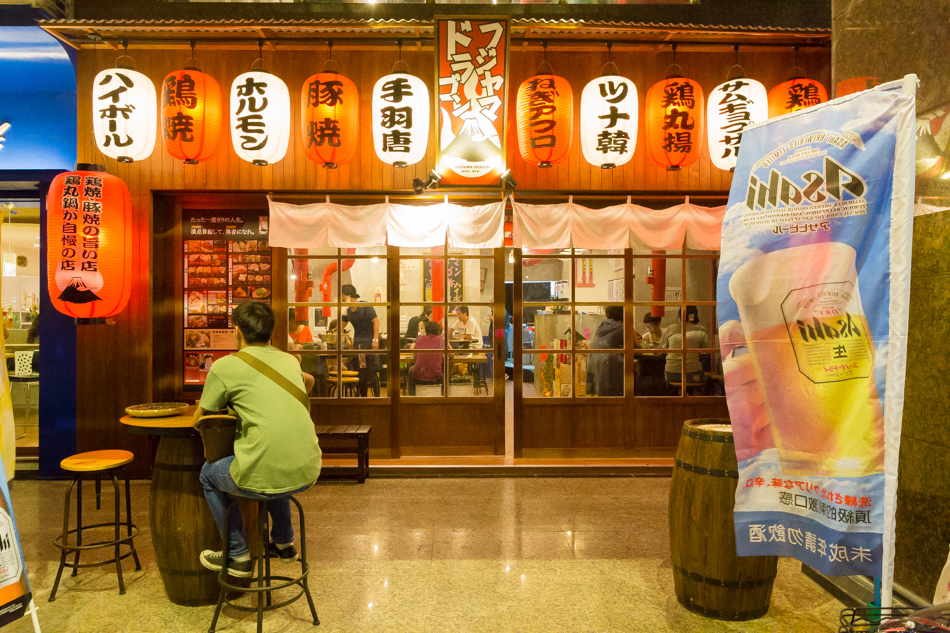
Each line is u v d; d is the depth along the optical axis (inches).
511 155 222.1
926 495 115.3
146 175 218.1
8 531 94.7
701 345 235.3
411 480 213.9
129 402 215.9
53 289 172.7
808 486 88.4
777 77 223.5
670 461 225.5
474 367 233.0
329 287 231.9
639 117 222.1
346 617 119.4
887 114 81.5
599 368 233.5
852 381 84.1
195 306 231.1
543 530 165.8
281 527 117.9
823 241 87.4
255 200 227.0
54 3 204.7
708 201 227.3
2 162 218.5
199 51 217.3
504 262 233.3
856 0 136.6
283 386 112.3
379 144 180.9
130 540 137.7
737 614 116.9
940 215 113.0
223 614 120.6
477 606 123.8
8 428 113.3
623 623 117.0
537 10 220.5
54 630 114.0
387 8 220.5
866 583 123.8
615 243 213.3
